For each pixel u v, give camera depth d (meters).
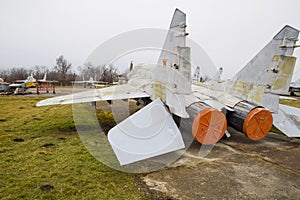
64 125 7.95
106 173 4.15
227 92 7.31
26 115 9.92
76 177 3.93
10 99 16.11
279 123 6.38
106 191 3.50
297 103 17.09
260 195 3.54
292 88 27.77
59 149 5.39
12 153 5.05
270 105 6.39
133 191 3.54
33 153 5.07
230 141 6.59
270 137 7.13
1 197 3.22
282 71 6.09
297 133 6.23
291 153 5.64
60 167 4.33
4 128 7.46
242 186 3.83
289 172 4.45
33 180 3.77
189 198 3.39
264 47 6.38
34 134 6.76
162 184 3.82
